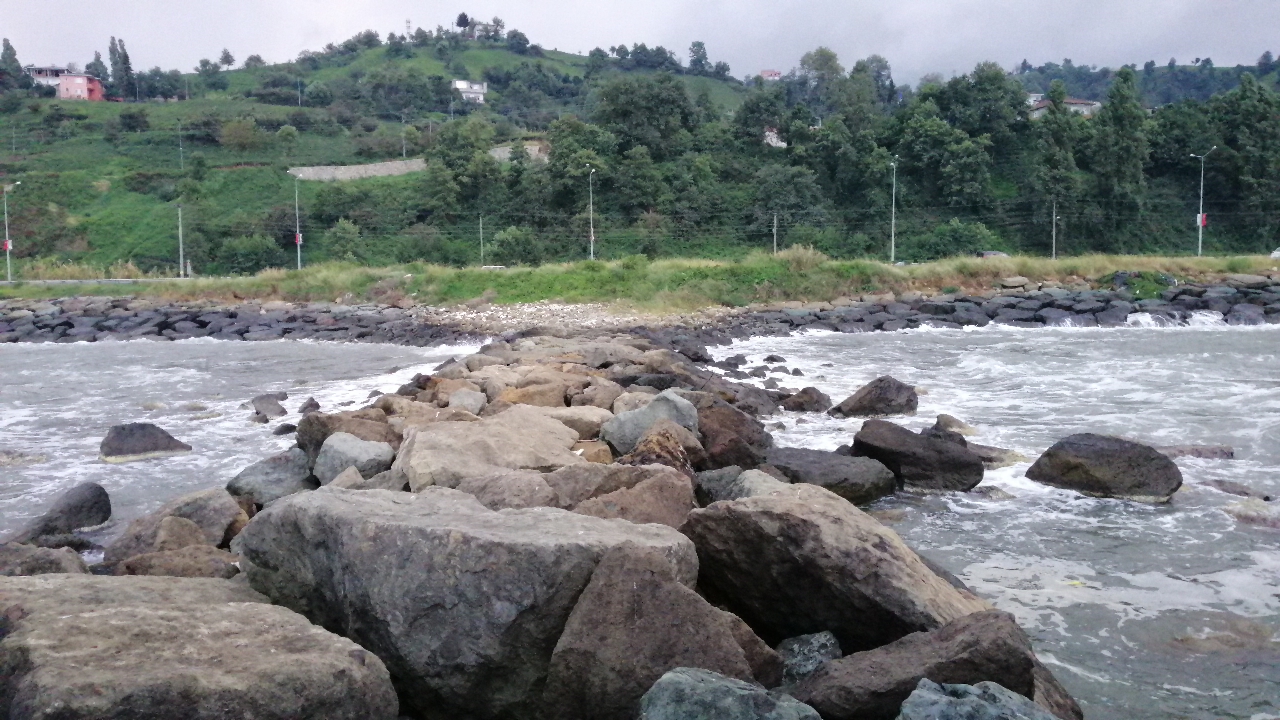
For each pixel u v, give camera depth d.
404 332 27.91
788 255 35.38
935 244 53.19
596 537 4.81
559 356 18.47
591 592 4.42
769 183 56.38
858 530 5.50
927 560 6.40
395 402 12.30
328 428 9.76
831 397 15.20
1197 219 52.75
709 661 4.34
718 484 8.30
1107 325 28.17
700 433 10.02
